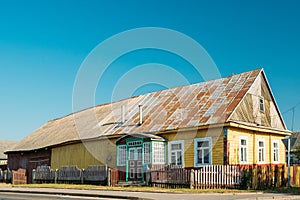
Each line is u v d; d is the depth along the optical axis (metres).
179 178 25.12
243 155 28.47
